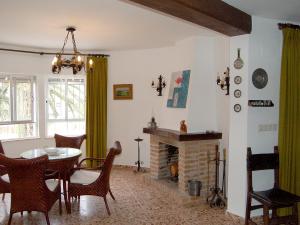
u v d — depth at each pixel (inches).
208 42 173.2
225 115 163.8
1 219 135.4
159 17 138.5
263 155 126.0
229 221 133.5
